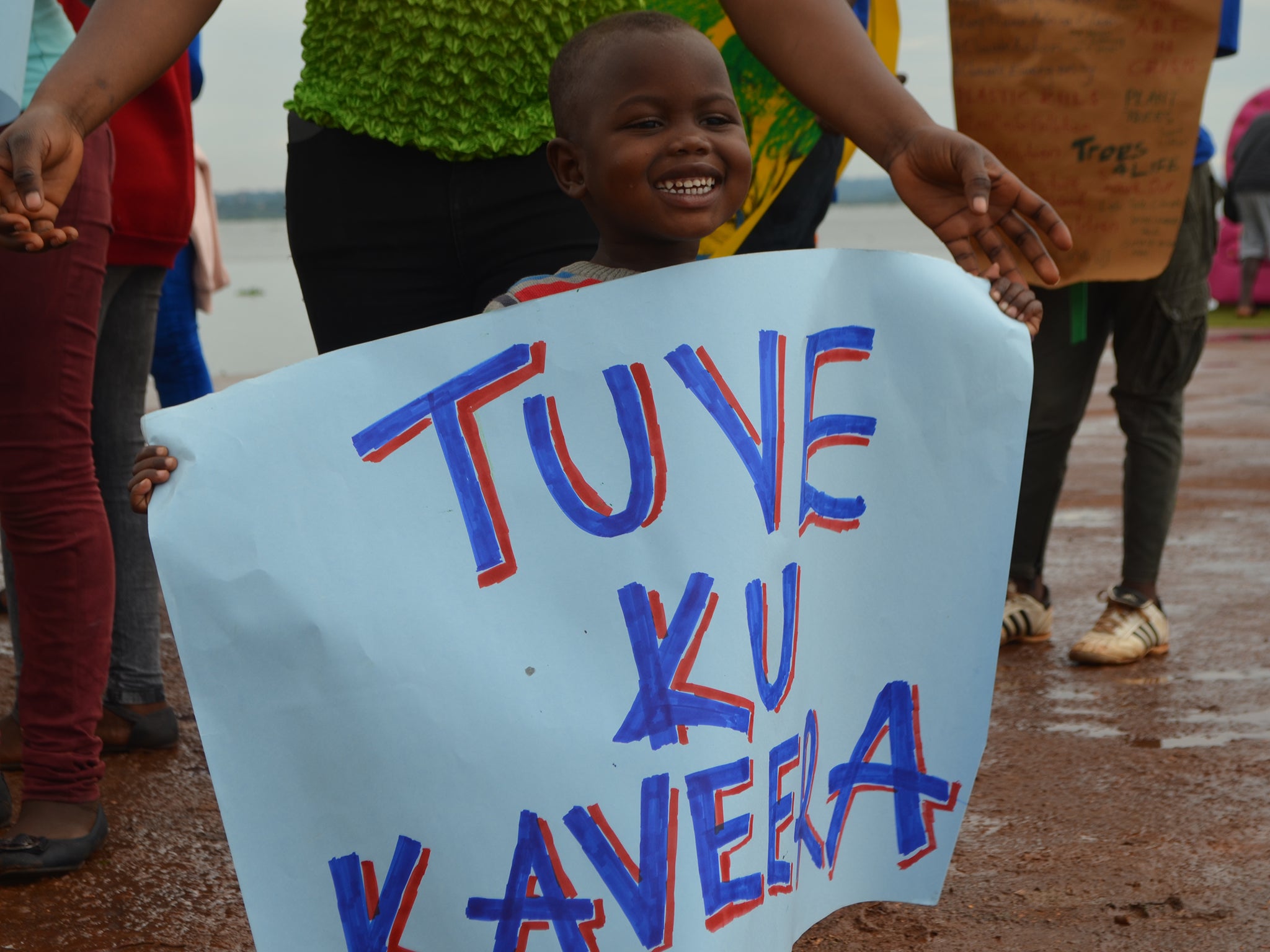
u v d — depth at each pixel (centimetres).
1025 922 212
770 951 164
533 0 212
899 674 184
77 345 227
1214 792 266
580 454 161
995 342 184
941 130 186
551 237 223
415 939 154
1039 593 385
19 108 199
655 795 156
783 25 199
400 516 156
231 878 230
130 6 174
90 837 235
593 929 155
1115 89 326
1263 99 1516
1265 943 205
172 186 278
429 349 159
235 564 151
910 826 186
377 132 218
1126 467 369
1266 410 868
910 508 183
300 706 151
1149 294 352
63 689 231
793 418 171
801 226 300
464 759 153
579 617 158
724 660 161
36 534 227
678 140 177
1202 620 399
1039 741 298
